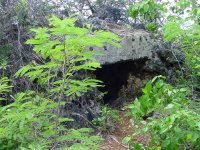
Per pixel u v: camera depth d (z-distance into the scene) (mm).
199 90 4672
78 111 5840
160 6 4086
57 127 2682
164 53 7293
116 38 2318
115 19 9312
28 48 5863
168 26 3396
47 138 2656
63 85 2592
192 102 3363
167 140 2826
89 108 6070
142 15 4312
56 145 2689
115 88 7449
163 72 7258
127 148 5258
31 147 2297
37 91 4684
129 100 7227
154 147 3311
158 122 2908
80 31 2146
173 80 7020
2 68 5582
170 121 2635
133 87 7344
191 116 2680
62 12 6715
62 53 2381
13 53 5812
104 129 5852
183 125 2900
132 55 7066
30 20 6094
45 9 6316
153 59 7297
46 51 2340
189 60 4301
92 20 7059
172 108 2938
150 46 7324
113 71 7227
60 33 2176
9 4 6031
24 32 5969
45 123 2623
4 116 2561
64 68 2482
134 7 4168
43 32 2248
